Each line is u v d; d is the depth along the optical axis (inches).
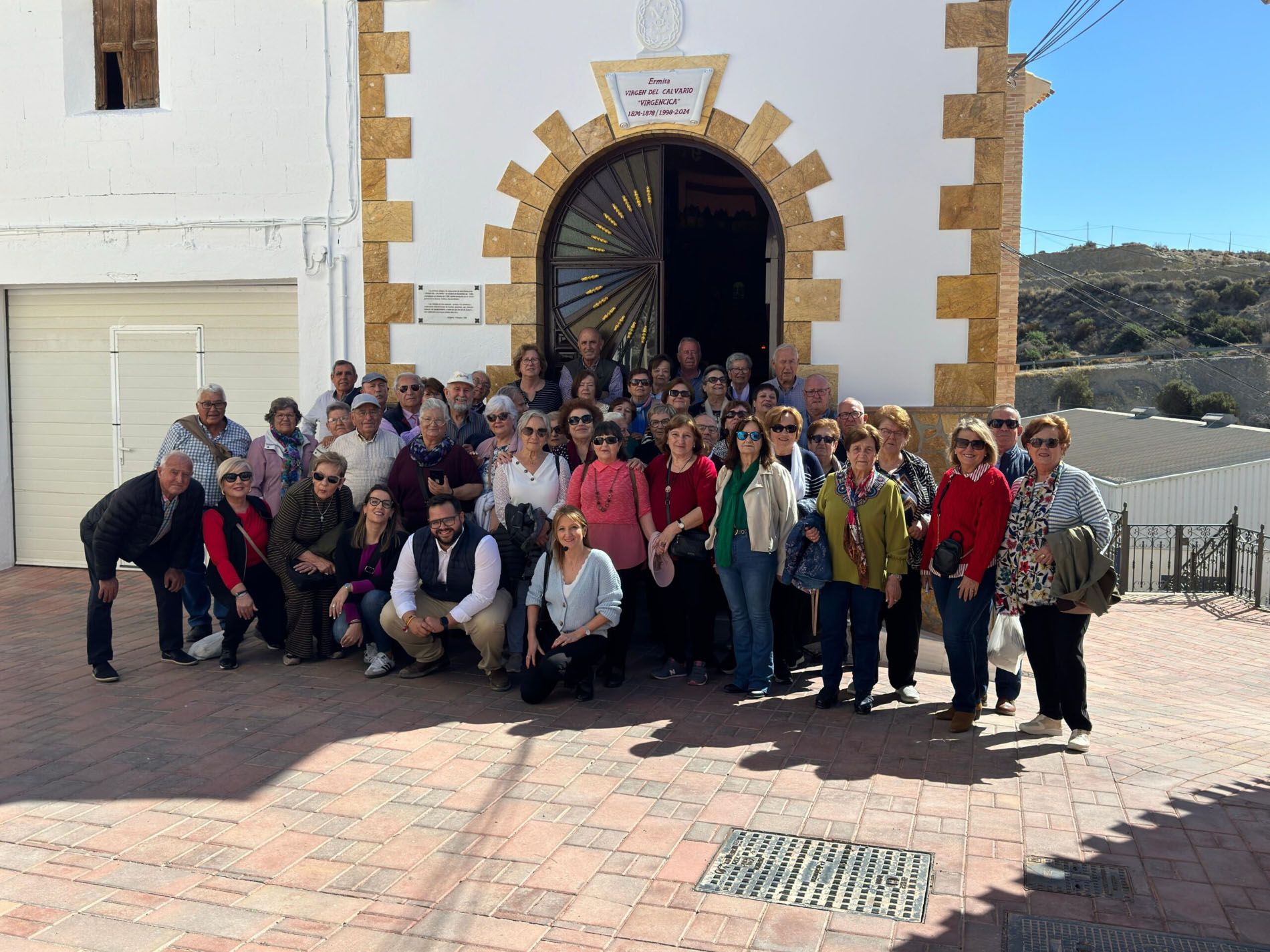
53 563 389.1
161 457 293.3
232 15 338.0
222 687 244.5
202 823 170.2
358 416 267.7
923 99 293.0
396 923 139.8
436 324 326.6
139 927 138.3
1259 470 989.2
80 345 374.9
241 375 359.3
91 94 358.9
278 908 143.5
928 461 299.9
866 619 227.0
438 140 322.0
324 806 177.3
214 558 257.8
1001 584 213.0
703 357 409.4
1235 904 145.3
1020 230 406.6
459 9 317.4
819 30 297.1
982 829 169.3
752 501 235.9
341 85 331.0
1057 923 140.1
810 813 175.2
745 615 241.9
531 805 177.8
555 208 323.3
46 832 166.9
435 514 238.5
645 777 190.7
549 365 328.2
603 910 143.4
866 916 142.2
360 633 256.7
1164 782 191.3
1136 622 446.9
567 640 231.6
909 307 298.0
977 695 224.8
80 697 236.4
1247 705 286.0
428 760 198.7
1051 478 205.2
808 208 300.7
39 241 361.4
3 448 384.8
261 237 341.4
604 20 309.0
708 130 305.1
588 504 248.2
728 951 133.4
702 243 402.9
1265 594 603.2
